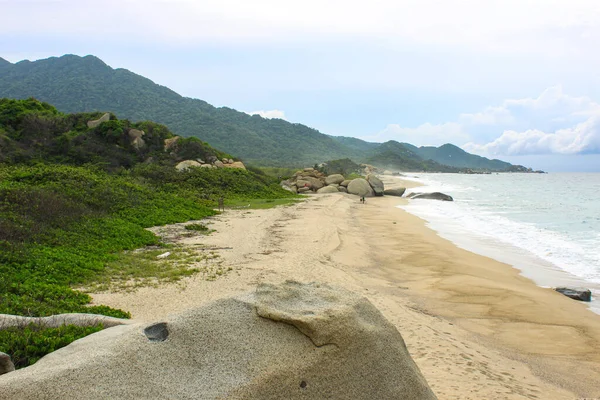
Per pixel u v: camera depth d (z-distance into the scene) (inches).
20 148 1470.2
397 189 2379.4
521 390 300.2
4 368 187.9
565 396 302.4
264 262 646.5
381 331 177.8
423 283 627.5
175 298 454.0
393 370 173.2
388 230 1123.3
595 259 802.8
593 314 514.3
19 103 1812.3
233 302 177.8
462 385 293.9
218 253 689.6
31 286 433.4
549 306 535.8
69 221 698.2
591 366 372.5
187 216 1021.8
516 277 679.1
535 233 1087.6
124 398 143.9
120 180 1157.1
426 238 1005.8
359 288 558.3
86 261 557.0
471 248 900.6
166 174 1567.4
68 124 1750.7
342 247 828.0
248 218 1115.9
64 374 148.6
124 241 687.7
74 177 1008.2
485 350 389.1
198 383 150.2
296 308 172.7
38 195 748.6
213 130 6382.9
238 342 161.2
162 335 168.9
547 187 3297.2
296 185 2369.6
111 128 1765.5
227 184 1707.7
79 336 231.6
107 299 442.6
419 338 390.6
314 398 154.6
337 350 161.9
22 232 589.0
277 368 152.9
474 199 2175.2
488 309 522.3
